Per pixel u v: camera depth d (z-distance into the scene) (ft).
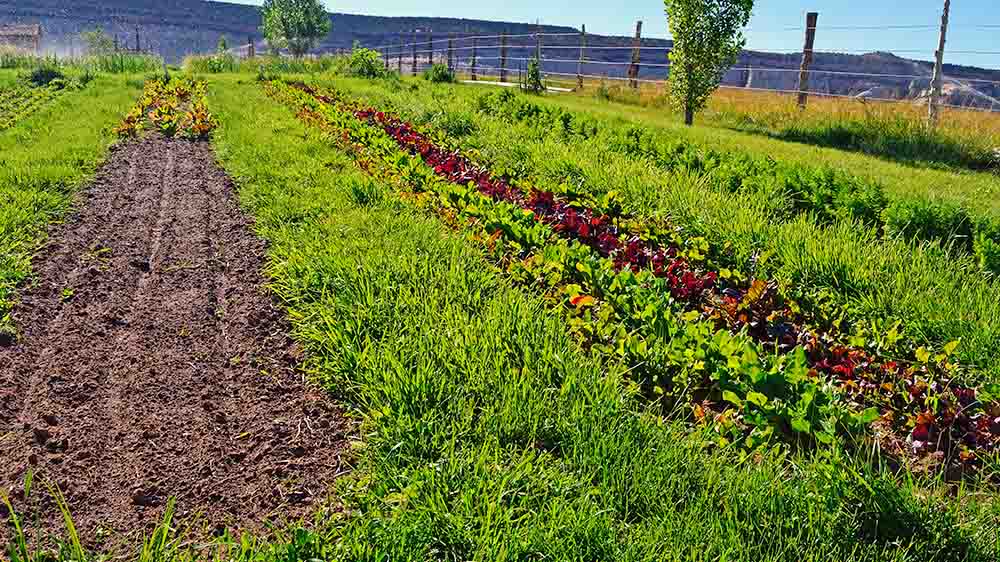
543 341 14.80
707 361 14.11
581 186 29.58
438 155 34.42
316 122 43.75
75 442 11.99
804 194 28.37
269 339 15.79
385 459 11.32
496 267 19.35
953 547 10.11
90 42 147.33
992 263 21.93
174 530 10.10
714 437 12.48
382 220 22.61
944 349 15.15
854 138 53.67
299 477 11.35
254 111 49.49
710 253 22.53
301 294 17.47
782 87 140.87
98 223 23.76
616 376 13.75
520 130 44.39
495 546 9.51
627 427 12.11
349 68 101.65
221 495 10.90
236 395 13.62
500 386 13.01
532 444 11.69
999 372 15.10
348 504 10.61
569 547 9.52
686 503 10.61
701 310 18.51
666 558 9.48
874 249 22.15
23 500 10.51
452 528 9.78
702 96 61.98
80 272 19.35
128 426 12.50
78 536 9.91
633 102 79.97
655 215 25.67
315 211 23.75
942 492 11.54
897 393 14.14
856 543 9.94
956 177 40.27
